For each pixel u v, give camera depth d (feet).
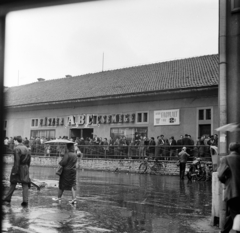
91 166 82.43
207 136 69.21
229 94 24.36
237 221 18.30
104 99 94.27
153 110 87.20
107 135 95.66
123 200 34.45
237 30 24.45
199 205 32.24
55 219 24.41
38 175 61.87
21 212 26.43
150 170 71.61
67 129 105.29
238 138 23.81
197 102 79.87
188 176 57.21
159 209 29.84
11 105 117.08
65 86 117.60
